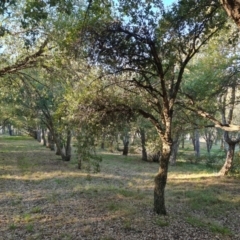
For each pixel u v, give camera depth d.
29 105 24.58
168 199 12.38
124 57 7.93
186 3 7.38
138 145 34.06
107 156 32.00
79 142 9.48
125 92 9.44
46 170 20.03
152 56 8.12
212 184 16.03
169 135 9.35
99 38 7.54
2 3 7.21
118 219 9.08
